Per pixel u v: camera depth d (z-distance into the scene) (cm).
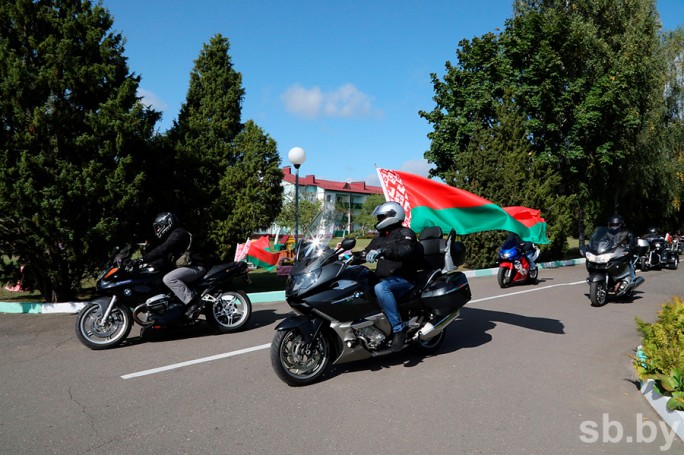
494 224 656
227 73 1475
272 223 1531
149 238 980
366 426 400
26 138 809
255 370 550
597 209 2811
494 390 484
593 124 2075
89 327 741
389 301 535
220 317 742
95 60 897
